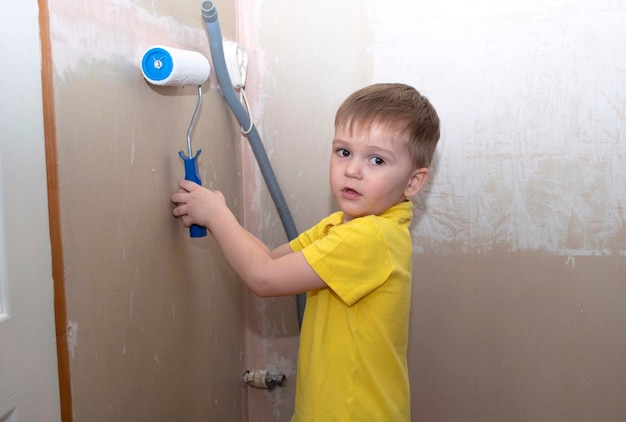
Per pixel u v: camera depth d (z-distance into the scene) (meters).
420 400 1.25
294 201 1.27
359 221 0.79
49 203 0.63
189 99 0.97
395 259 0.80
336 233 0.79
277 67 1.23
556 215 1.14
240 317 1.29
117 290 0.76
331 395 0.80
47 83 0.62
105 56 0.72
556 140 1.12
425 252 1.21
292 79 1.22
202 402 1.07
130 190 0.79
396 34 1.16
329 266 0.77
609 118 1.09
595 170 1.11
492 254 1.18
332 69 1.20
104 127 0.72
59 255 0.64
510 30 1.11
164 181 0.89
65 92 0.64
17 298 0.58
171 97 0.90
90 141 0.69
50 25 0.62
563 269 1.16
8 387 0.57
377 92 0.84
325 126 1.22
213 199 0.86
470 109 1.14
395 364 0.84
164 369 0.91
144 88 0.82
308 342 0.87
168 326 0.92
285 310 1.31
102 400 0.74
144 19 0.81
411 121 0.80
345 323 0.81
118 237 0.76
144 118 0.82
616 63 1.07
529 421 1.21
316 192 1.25
